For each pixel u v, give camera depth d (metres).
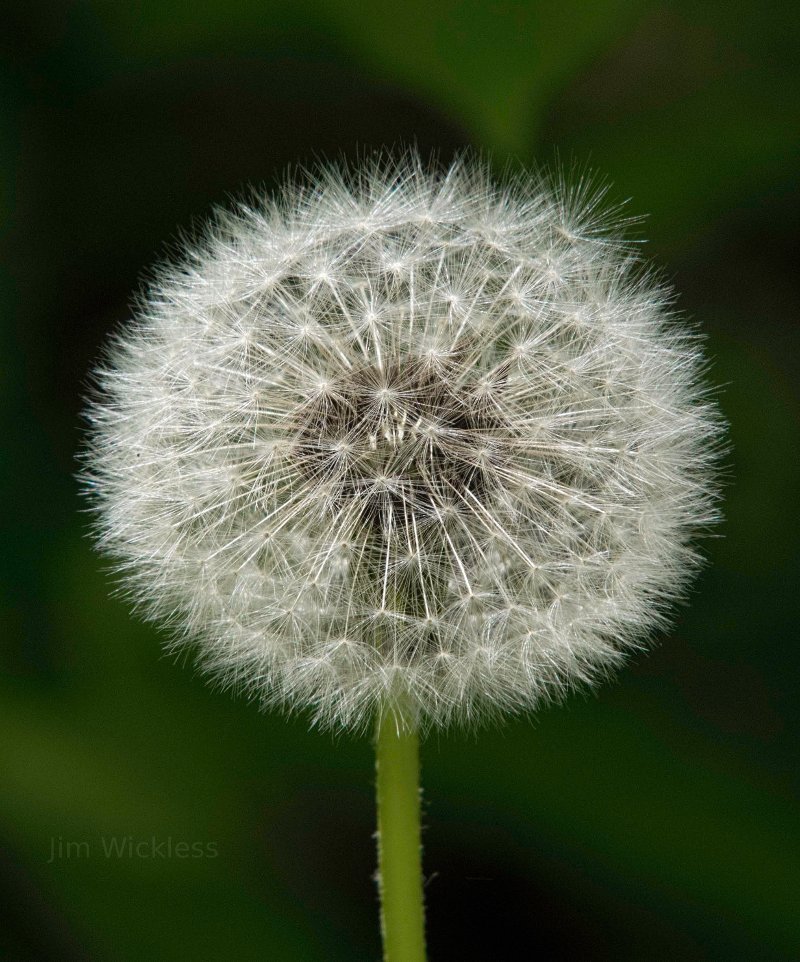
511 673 0.22
